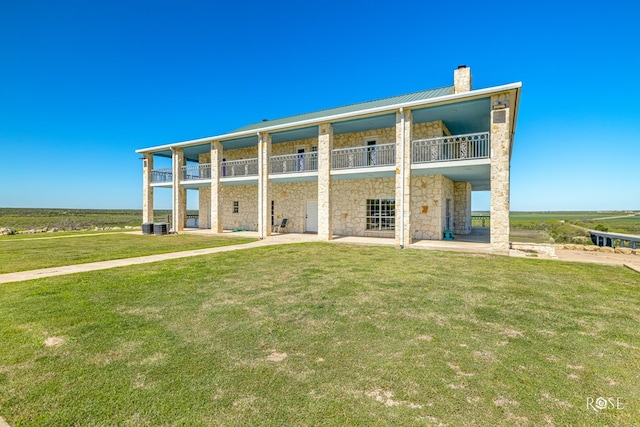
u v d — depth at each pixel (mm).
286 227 17719
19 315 4199
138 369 2867
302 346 3340
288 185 17797
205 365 2941
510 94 9820
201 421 2195
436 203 13031
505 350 3271
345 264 7812
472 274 6730
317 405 2367
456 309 4496
